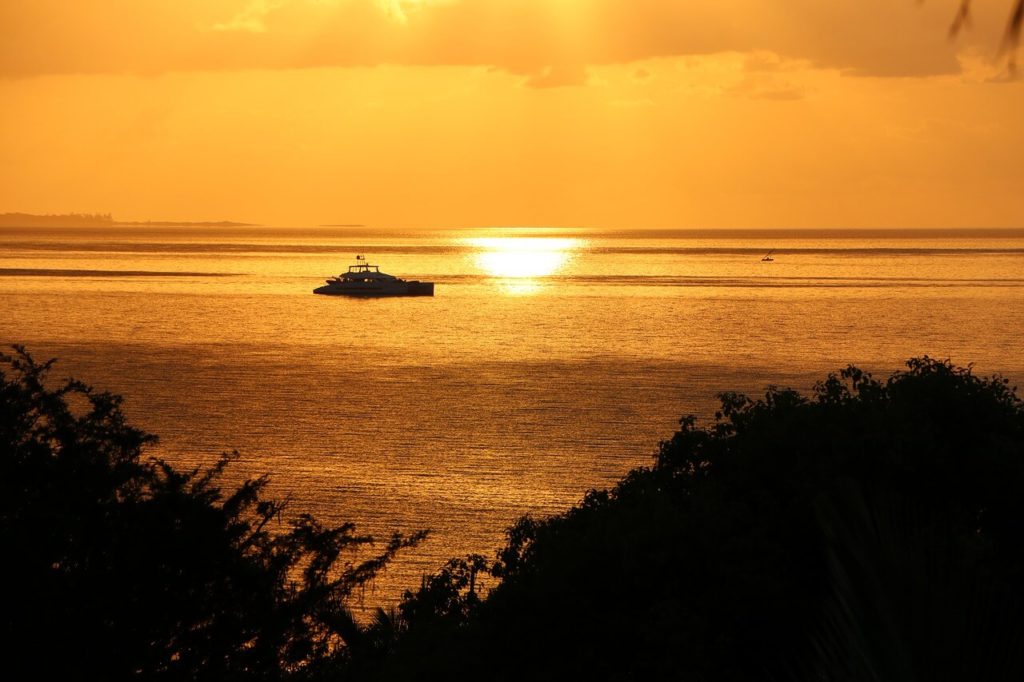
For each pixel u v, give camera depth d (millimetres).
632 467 114625
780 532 38688
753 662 34719
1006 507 42812
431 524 92375
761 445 44125
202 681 32219
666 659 34219
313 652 37000
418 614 48594
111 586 31266
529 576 40469
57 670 30375
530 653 37969
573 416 145250
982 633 11586
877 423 42125
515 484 106938
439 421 141250
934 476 42031
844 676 11438
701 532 37969
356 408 151625
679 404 155375
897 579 11703
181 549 32156
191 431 134500
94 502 32750
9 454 33125
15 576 30281
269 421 141125
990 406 46406
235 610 33188
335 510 96750
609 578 38438
